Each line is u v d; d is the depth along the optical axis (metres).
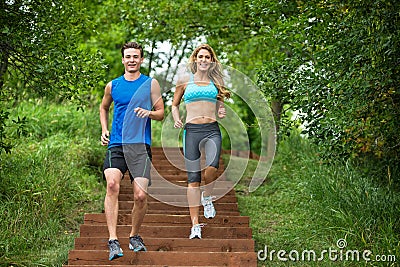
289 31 8.66
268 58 13.20
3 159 9.62
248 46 15.08
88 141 12.30
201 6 13.00
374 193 8.36
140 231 7.45
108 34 17.92
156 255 6.68
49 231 8.23
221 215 8.45
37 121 12.62
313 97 7.50
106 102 6.56
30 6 8.36
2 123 9.10
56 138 11.91
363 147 8.36
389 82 7.13
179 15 13.30
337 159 8.09
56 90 8.92
